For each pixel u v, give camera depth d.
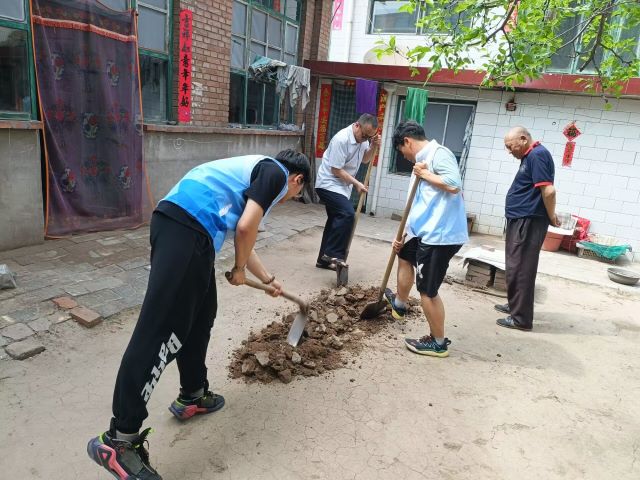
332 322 3.50
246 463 2.14
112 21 4.80
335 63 7.88
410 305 4.07
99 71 4.77
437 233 3.03
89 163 4.92
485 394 2.87
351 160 4.59
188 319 1.94
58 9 4.35
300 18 8.26
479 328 3.85
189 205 1.89
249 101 7.46
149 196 5.69
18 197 4.36
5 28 4.07
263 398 2.63
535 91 7.03
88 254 4.50
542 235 3.67
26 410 2.36
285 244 5.82
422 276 3.15
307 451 2.25
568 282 5.35
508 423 2.61
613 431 2.61
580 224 6.96
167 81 5.86
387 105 7.98
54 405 2.42
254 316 3.63
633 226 6.83
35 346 2.87
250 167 2.06
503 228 7.59
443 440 2.41
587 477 2.24
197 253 1.88
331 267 4.96
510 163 7.40
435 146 3.14
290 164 2.16
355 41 9.27
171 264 1.83
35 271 3.97
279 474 2.09
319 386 2.79
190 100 6.08
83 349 2.95
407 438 2.40
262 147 7.66
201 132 6.27
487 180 7.59
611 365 3.40
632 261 6.83
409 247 3.49
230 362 2.96
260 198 1.97
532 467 2.28
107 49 4.80
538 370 3.23
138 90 5.21
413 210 3.26
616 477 2.25
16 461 2.04
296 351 2.97
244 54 7.15
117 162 5.13
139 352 1.82
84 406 2.43
